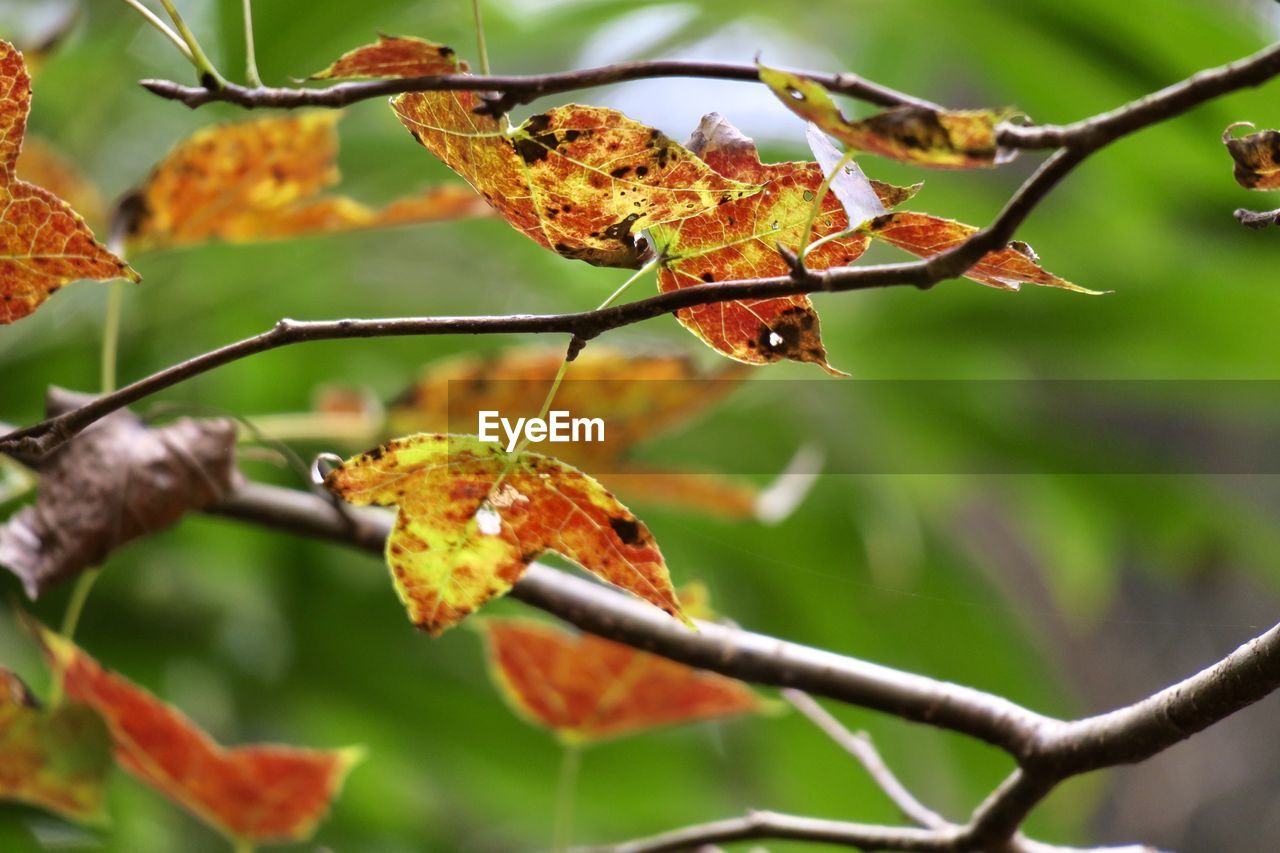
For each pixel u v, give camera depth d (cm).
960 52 135
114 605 110
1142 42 105
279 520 77
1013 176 129
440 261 120
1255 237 114
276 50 92
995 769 136
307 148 74
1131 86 108
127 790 110
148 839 113
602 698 78
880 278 61
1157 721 68
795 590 131
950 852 72
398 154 105
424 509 65
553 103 119
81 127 106
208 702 117
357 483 65
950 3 113
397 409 80
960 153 60
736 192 63
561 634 77
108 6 106
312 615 119
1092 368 131
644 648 75
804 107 60
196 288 104
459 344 117
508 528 65
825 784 137
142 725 75
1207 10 101
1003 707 72
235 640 116
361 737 125
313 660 121
